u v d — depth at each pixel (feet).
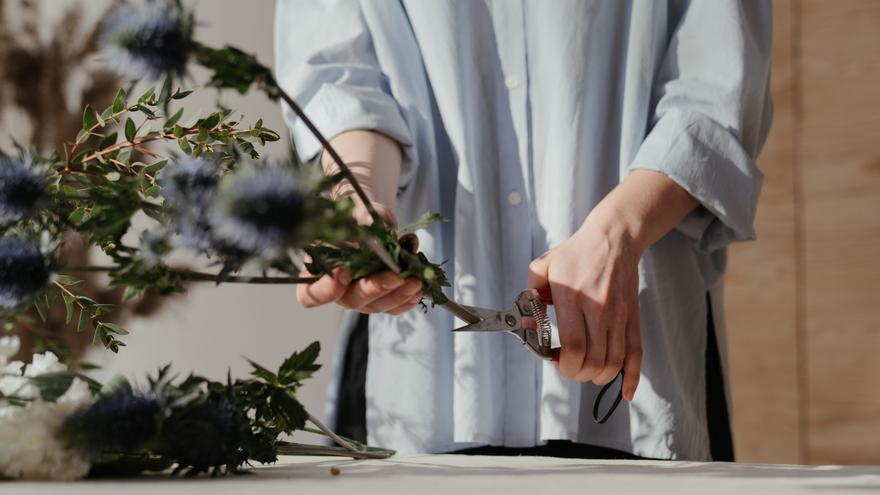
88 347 6.97
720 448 3.65
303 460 2.67
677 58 3.59
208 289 7.47
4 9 7.25
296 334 7.83
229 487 1.99
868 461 6.84
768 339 7.20
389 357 3.63
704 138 3.37
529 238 3.63
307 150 3.50
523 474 2.28
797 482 2.15
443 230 3.71
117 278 2.06
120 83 7.18
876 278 6.91
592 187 3.62
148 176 2.48
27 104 7.24
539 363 3.54
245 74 2.01
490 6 3.66
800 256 7.14
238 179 1.73
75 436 1.99
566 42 3.60
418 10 3.65
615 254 3.10
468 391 3.51
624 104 3.59
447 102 3.63
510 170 3.65
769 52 3.68
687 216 3.47
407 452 3.59
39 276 2.03
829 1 7.11
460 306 2.69
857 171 6.99
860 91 7.01
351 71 3.65
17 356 6.26
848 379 6.94
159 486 2.00
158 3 1.97
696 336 3.59
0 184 2.06
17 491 1.90
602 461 2.66
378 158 3.40
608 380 3.05
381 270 2.38
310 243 2.26
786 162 7.22
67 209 2.33
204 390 2.24
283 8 3.87
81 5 7.32
